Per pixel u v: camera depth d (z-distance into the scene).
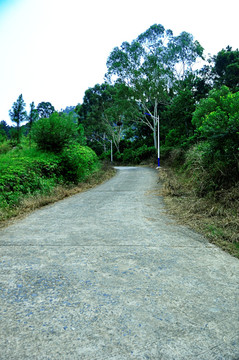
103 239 4.26
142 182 13.72
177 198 7.98
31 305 2.25
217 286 2.60
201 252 3.62
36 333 1.88
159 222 5.42
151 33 33.09
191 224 5.11
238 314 2.11
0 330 1.92
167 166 21.91
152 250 3.70
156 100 34.28
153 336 1.83
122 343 1.77
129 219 5.75
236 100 7.31
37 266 3.12
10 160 10.52
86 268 3.05
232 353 1.67
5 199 7.43
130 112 35.59
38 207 7.47
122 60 33.12
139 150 40.47
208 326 1.94
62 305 2.25
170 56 32.94
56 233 4.67
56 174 12.18
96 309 2.18
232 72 23.55
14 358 1.63
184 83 30.20
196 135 17.08
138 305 2.24
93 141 59.75
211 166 8.11
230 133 6.82
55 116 13.49
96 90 52.03
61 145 13.37
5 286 2.61
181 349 1.71
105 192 10.58
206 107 9.85
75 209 7.11
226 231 4.41
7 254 3.56
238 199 5.93
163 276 2.83
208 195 6.91
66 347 1.73
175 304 2.25
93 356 1.65
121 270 2.99
